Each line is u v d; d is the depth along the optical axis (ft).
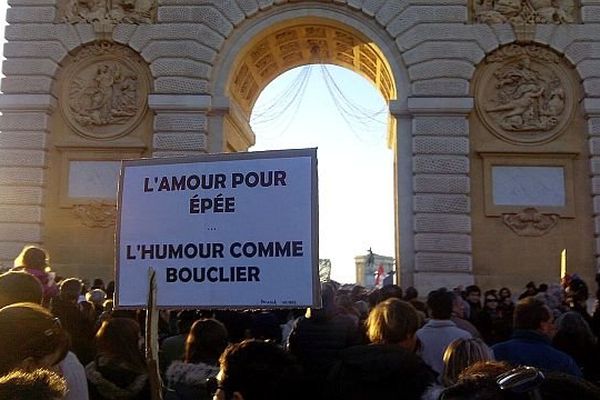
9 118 92.38
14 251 89.45
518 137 90.53
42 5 94.79
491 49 91.81
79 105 93.15
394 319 23.76
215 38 93.56
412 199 90.12
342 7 94.53
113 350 23.11
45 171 91.66
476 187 90.27
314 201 25.00
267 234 25.14
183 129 91.25
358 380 20.15
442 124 90.43
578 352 32.73
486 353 19.79
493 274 88.02
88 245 90.48
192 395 23.03
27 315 16.24
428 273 87.10
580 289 53.11
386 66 95.45
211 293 25.39
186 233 25.79
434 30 92.48
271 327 38.73
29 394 9.53
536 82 91.56
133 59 94.32
